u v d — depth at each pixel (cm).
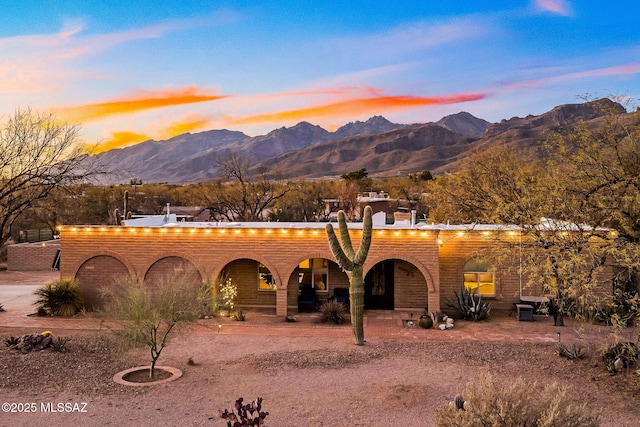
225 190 6072
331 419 1157
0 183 2312
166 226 2305
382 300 2395
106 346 1731
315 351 1700
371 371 1500
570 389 1335
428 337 1881
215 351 1719
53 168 2259
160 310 1455
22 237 4453
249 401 1262
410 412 1192
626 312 1941
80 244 2294
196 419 1155
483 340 1833
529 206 1592
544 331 1952
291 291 2372
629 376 1409
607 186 1462
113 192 6488
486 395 877
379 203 5466
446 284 2286
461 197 3600
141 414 1184
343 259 1742
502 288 2280
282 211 5828
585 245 1423
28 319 2158
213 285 2236
